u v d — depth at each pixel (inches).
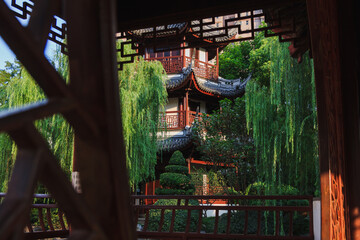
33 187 22.8
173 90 690.2
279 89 330.3
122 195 27.9
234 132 418.9
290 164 336.2
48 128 377.1
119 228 28.1
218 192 460.4
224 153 407.2
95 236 25.7
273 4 123.8
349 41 91.4
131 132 398.0
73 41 29.5
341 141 92.4
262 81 448.1
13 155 354.9
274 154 330.3
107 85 27.7
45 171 24.1
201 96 746.8
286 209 140.7
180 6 131.4
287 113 316.8
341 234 88.4
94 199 28.4
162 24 138.7
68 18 29.8
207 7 129.0
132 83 422.3
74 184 129.5
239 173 403.5
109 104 27.6
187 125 673.6
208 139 425.1
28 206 21.9
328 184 90.4
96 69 28.9
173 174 512.1
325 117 92.4
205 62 786.8
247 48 1088.2
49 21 30.7
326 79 92.5
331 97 92.7
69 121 27.8
